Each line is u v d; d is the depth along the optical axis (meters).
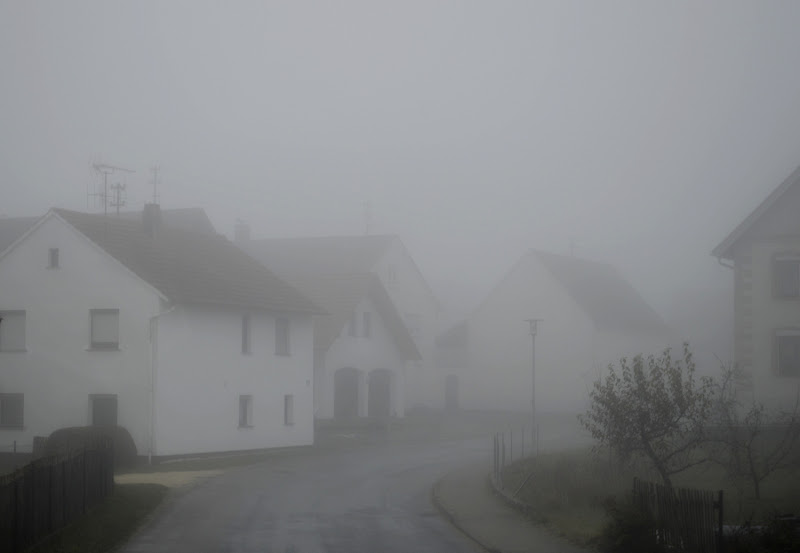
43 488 17.11
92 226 37.62
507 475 28.62
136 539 19.09
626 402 23.23
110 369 36.25
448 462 35.91
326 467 34.25
